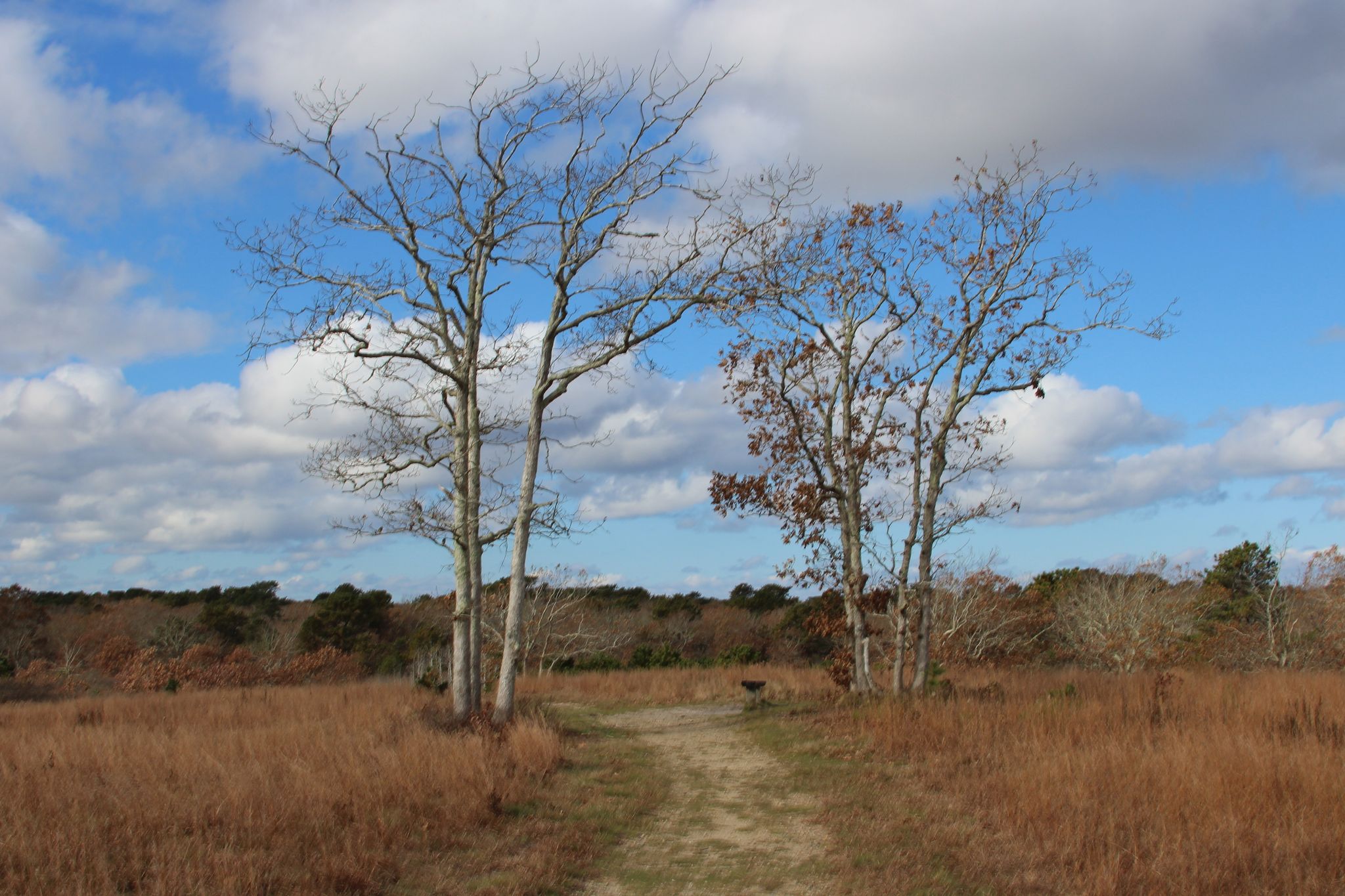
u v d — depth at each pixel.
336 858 8.57
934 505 22.55
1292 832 9.13
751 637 57.44
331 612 54.53
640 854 10.04
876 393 23.58
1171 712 15.91
